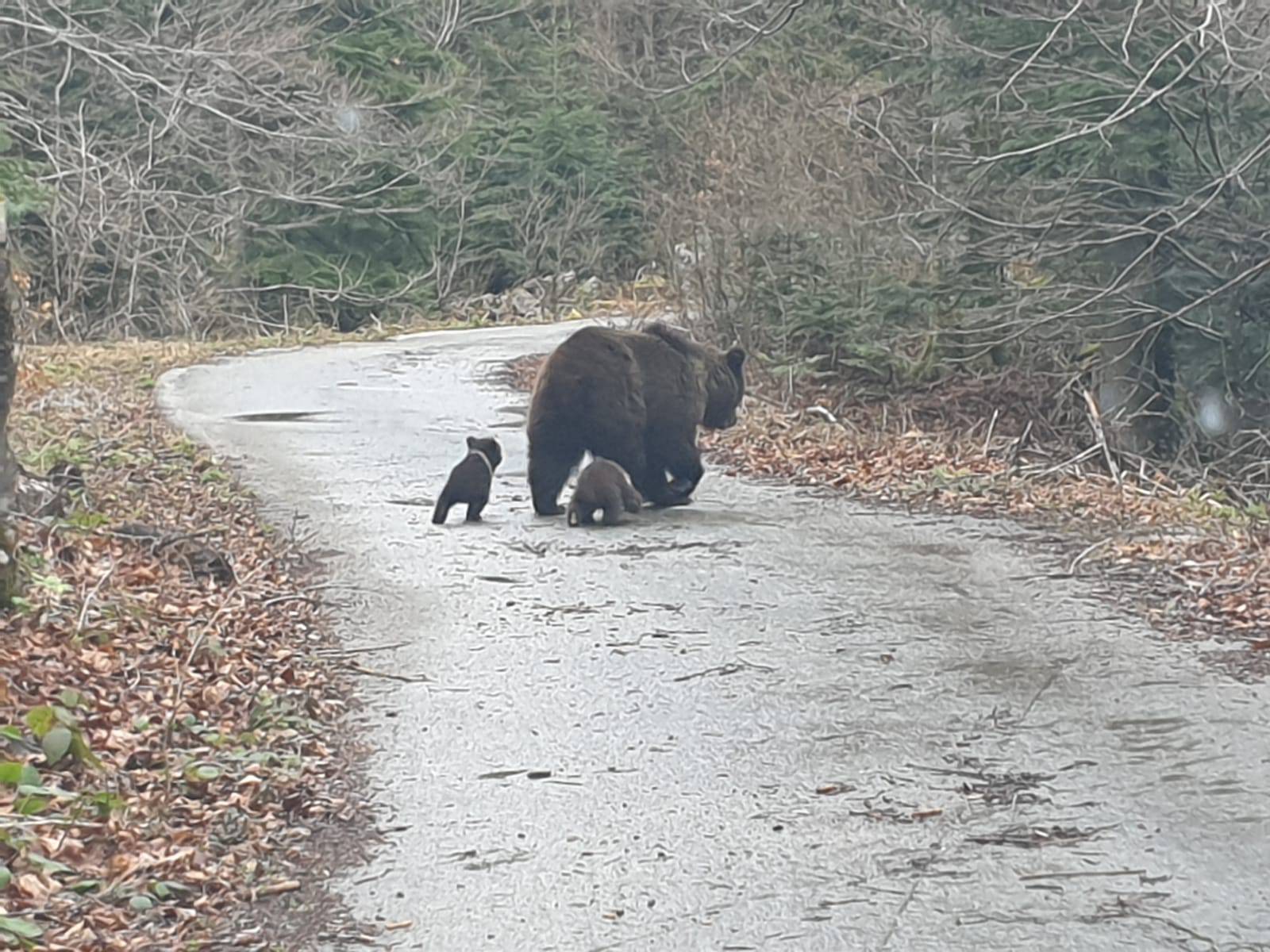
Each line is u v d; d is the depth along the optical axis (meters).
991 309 19.98
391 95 42.22
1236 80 18.88
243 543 12.99
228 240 40.47
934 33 21.12
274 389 24.78
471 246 47.41
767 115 25.12
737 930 5.98
